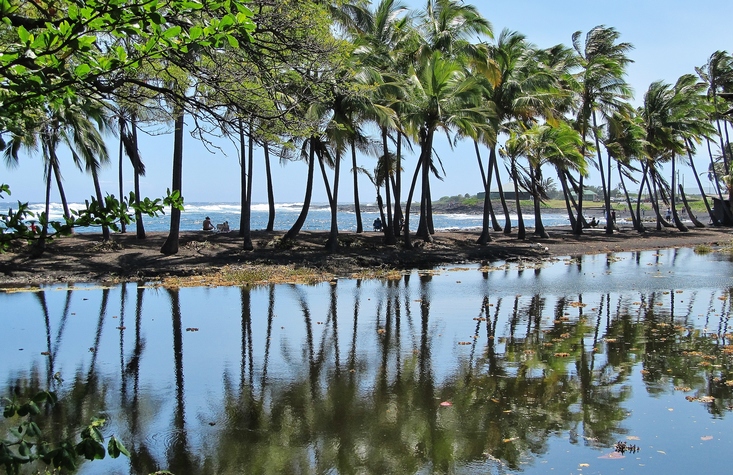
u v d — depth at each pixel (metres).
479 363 9.36
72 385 8.38
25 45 2.75
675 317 12.94
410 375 8.77
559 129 34.22
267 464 5.82
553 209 105.19
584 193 119.94
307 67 6.06
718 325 12.00
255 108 5.46
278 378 8.69
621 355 9.70
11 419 6.99
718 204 52.62
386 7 27.64
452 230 40.97
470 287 18.14
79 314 13.76
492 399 7.63
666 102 43.28
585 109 37.19
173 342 10.98
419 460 5.86
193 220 74.31
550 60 37.00
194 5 2.95
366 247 27.11
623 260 26.45
